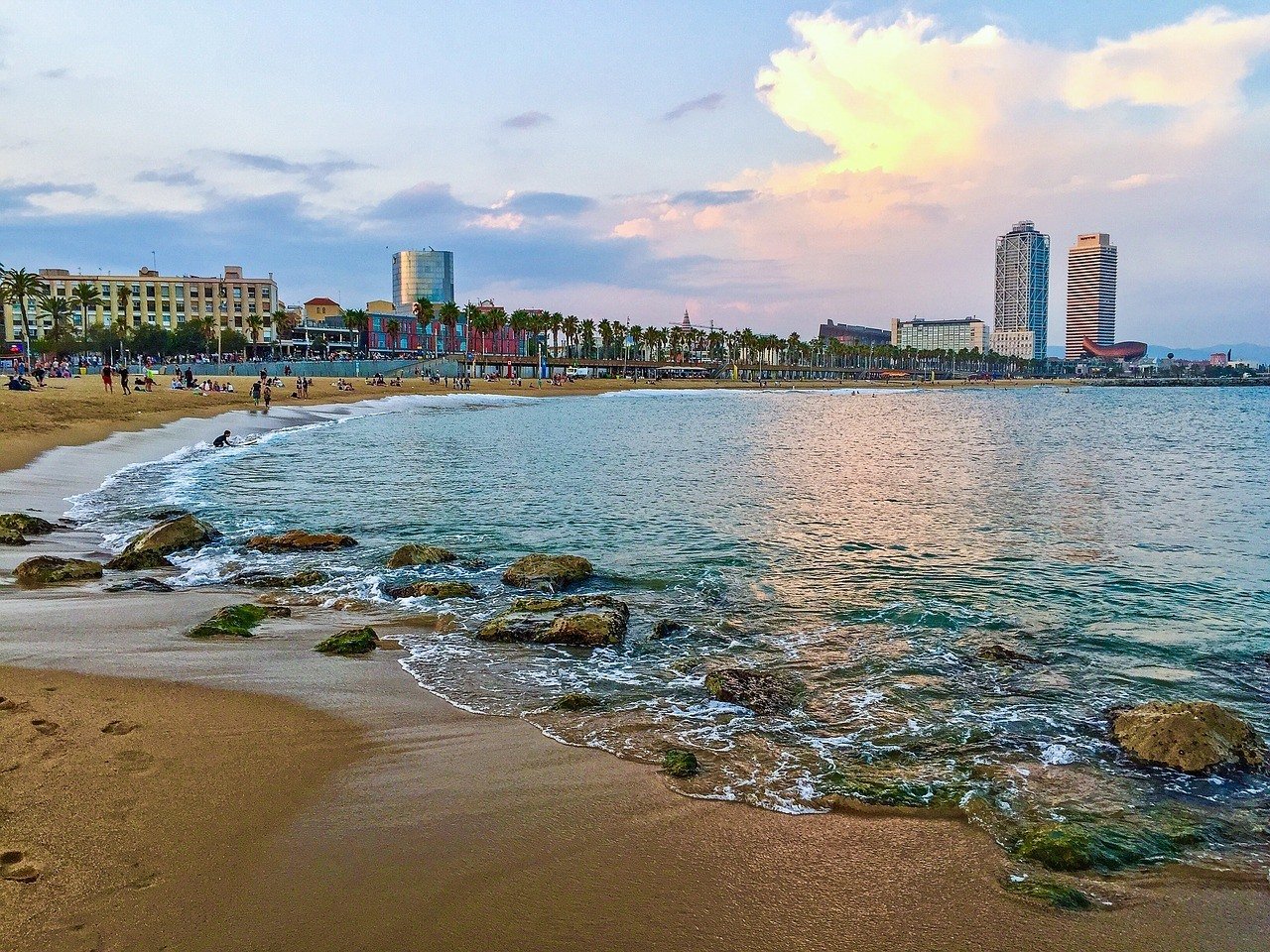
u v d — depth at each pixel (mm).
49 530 18281
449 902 5273
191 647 10523
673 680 10125
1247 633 12602
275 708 8453
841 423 71062
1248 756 7945
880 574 16109
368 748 7672
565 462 36656
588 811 6613
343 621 12352
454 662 10484
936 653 11445
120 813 6090
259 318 159625
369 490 26938
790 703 9445
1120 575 16219
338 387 94062
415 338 188750
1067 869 6012
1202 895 5734
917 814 6805
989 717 9133
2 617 11508
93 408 46406
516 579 14859
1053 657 11320
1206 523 22391
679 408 96125
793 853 6098
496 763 7500
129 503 23094
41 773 6633
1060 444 50438
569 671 10328
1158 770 7809
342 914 5078
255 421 53531
